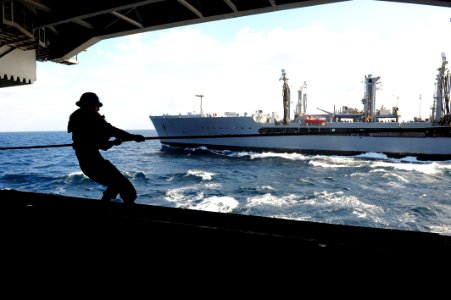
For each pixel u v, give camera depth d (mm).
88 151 2793
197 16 13016
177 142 68875
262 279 1495
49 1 12906
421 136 45906
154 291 1615
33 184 29469
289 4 11578
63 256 1896
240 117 55188
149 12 13969
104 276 1752
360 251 1419
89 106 2885
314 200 20953
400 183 28312
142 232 1854
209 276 1584
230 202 20375
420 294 1274
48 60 17609
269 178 31328
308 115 61594
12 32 12891
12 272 1894
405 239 1514
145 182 29281
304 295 1409
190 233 1757
